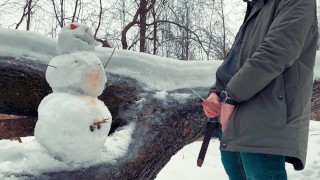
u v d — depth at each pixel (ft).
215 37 29.17
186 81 9.43
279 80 6.07
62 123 6.19
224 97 6.38
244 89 5.91
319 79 9.32
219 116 6.72
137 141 8.00
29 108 9.43
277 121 5.92
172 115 8.80
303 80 6.19
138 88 9.15
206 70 9.61
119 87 9.12
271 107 5.97
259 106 6.02
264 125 5.94
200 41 28.55
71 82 6.64
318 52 9.86
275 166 6.08
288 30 5.82
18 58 8.73
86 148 6.41
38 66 8.82
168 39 29.45
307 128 6.31
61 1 30.81
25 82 8.91
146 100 8.97
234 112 6.24
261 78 5.82
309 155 19.15
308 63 6.31
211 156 21.95
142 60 9.46
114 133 8.23
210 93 7.23
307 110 6.28
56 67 6.72
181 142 9.00
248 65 5.90
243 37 6.97
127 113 8.90
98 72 6.81
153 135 8.29
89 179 6.70
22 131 9.84
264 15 6.48
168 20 29.89
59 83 6.70
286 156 6.51
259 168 6.12
